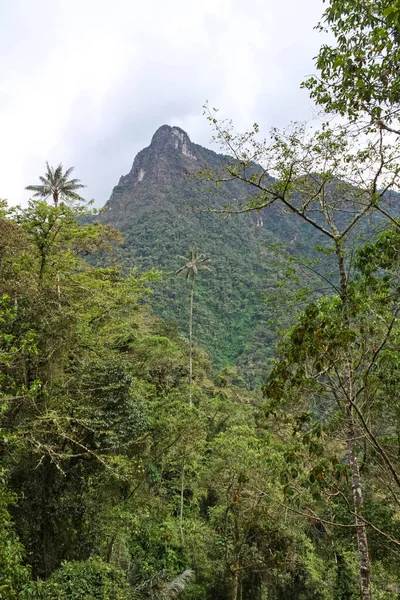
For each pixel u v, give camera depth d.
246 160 6.72
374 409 6.73
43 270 12.20
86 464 11.41
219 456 14.38
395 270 5.93
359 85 4.81
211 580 15.59
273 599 16.33
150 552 15.09
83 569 9.62
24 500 10.12
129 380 12.12
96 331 14.17
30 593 5.93
